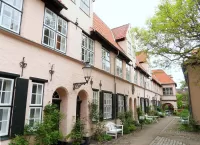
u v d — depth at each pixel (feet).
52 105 24.11
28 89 21.04
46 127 20.39
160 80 140.67
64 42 29.17
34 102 22.33
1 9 19.33
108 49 45.32
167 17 31.45
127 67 59.88
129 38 62.80
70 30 30.27
